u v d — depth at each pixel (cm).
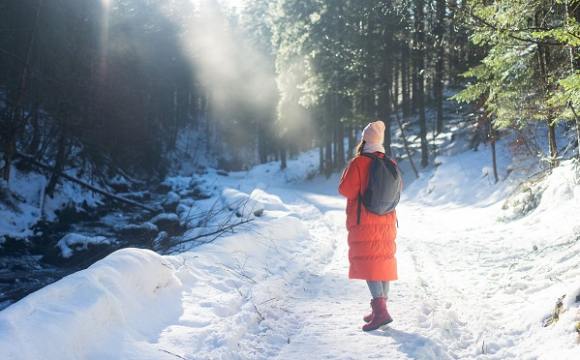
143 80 2247
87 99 1584
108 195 1905
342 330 446
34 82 1477
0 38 1480
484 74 984
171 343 383
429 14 1476
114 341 356
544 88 938
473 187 1571
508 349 378
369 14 2033
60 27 1689
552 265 574
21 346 289
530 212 984
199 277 549
